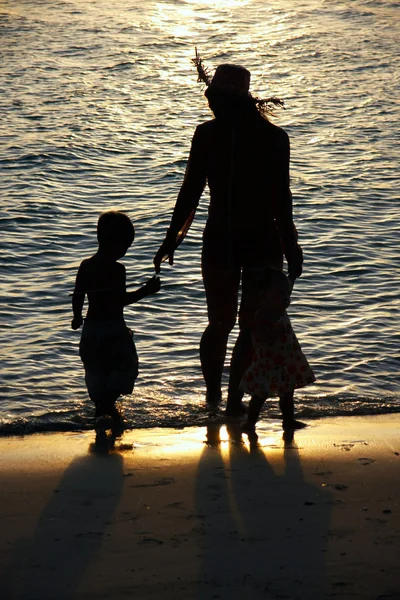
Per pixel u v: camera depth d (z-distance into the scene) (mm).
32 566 5887
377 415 9703
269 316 9008
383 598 5406
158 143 27359
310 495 7184
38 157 24875
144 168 24438
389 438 8742
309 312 13555
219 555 6027
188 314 13539
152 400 10125
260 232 9734
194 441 8773
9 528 6527
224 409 9875
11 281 15148
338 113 31797
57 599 5441
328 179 23141
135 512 6840
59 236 18109
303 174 23641
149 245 17547
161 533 6418
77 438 8906
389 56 43844
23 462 8078
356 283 15164
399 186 22562
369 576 5703
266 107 9820
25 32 49781
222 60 42844
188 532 6426
